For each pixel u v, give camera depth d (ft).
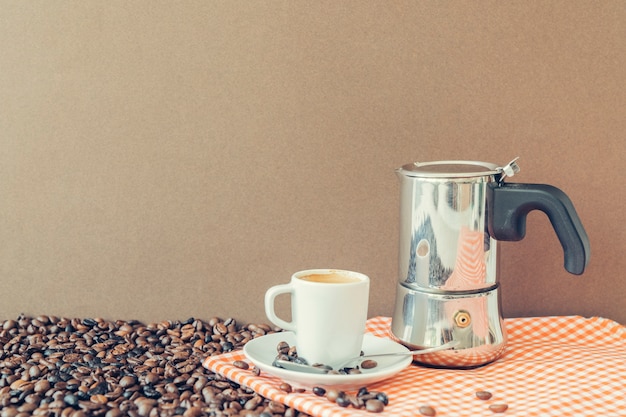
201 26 3.96
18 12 3.97
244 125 4.03
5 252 4.16
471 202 3.29
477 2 3.93
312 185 4.07
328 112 4.01
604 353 3.51
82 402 2.95
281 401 2.97
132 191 4.09
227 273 4.15
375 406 2.83
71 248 4.15
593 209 4.06
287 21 3.95
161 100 4.01
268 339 3.44
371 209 4.07
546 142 4.01
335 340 3.16
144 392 3.10
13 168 4.09
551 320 3.92
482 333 3.33
